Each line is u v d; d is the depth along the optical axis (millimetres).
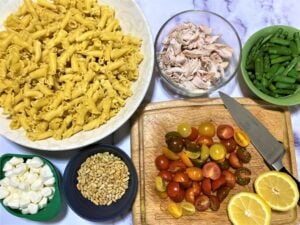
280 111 344
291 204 317
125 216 332
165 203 323
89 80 312
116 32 327
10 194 315
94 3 329
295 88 331
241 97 345
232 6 363
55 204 312
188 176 321
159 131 336
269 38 333
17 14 325
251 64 332
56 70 310
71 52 312
